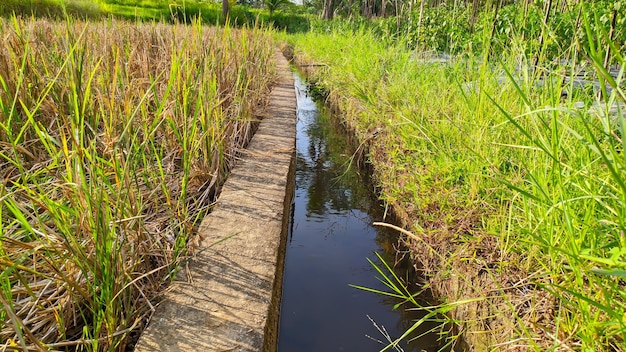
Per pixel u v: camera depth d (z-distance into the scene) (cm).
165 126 270
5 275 122
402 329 229
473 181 233
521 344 155
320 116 707
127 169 174
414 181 293
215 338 148
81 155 149
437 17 754
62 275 133
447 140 281
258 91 459
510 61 250
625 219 122
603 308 107
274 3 2647
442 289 233
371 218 362
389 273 279
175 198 240
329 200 396
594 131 184
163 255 186
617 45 319
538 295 169
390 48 547
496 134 243
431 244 246
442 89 363
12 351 120
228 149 316
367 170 437
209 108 283
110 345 138
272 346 174
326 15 2572
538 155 175
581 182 155
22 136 215
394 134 357
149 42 434
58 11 798
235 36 496
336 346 216
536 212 175
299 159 504
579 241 135
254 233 216
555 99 181
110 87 250
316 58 964
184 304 164
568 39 352
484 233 212
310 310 242
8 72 233
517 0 543
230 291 172
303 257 297
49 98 241
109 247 148
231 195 259
